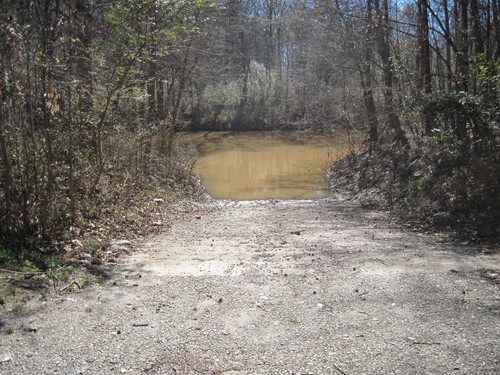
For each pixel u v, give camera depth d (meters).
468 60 11.65
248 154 25.58
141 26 9.87
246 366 3.41
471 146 10.00
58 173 7.91
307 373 3.30
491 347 3.63
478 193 8.84
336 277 5.63
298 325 4.18
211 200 15.02
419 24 14.41
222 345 3.77
